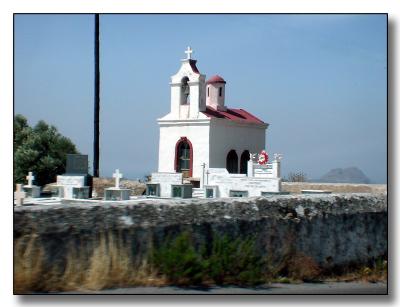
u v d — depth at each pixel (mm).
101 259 11023
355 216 15258
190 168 46281
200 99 46812
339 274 14555
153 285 11352
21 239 10484
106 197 33250
